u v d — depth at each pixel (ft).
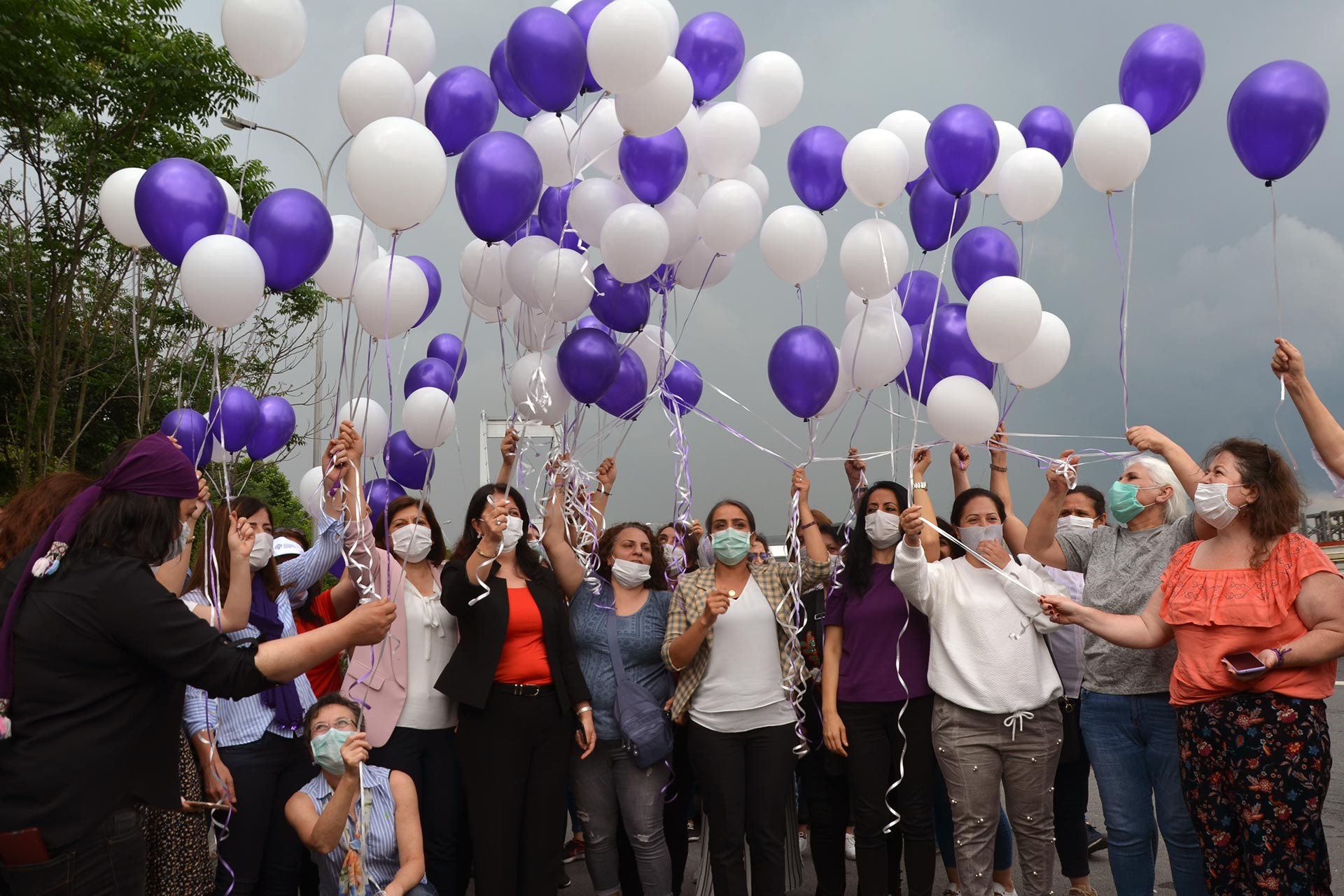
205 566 13.21
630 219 12.53
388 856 12.23
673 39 13.61
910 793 13.78
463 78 13.30
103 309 46.88
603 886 14.55
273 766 13.07
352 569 12.62
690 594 14.51
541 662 13.67
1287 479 10.45
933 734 13.55
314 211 12.07
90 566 7.72
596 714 14.29
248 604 11.34
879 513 14.29
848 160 13.25
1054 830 15.16
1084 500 16.01
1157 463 13.32
